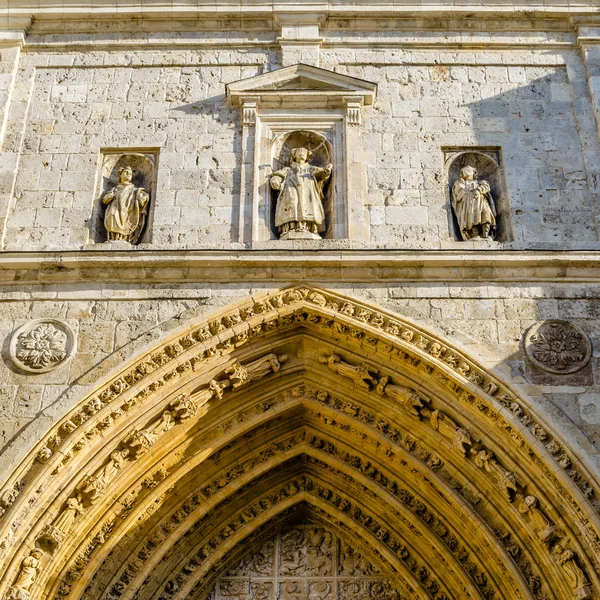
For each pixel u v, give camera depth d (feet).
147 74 85.51
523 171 79.82
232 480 75.56
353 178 79.41
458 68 85.51
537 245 75.82
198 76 85.35
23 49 86.69
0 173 79.92
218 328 72.28
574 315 72.49
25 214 78.28
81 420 68.59
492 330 71.92
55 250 74.79
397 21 87.40
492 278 73.97
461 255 73.97
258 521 77.30
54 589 67.87
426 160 80.74
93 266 74.38
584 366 70.28
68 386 69.97
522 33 87.15
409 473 73.92
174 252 74.18
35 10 87.40
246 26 87.20
